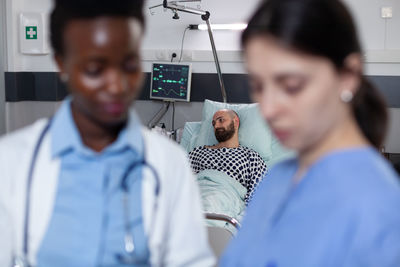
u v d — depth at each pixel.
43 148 0.81
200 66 4.05
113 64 0.71
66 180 0.79
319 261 0.62
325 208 0.65
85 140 0.82
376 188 0.62
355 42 0.65
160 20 4.06
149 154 0.84
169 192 0.85
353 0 3.71
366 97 0.73
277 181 0.86
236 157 3.03
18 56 4.34
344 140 0.70
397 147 3.79
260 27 0.63
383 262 0.58
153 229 0.82
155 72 3.99
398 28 3.68
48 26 0.77
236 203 2.70
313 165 0.71
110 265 0.77
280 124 0.65
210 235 2.18
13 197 0.80
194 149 3.23
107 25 0.69
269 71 0.64
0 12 4.23
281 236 0.69
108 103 0.73
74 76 0.72
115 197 0.79
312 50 0.61
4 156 0.80
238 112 3.47
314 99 0.63
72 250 0.77
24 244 0.79
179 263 0.87
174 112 4.16
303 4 0.61
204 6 3.97
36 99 4.42
